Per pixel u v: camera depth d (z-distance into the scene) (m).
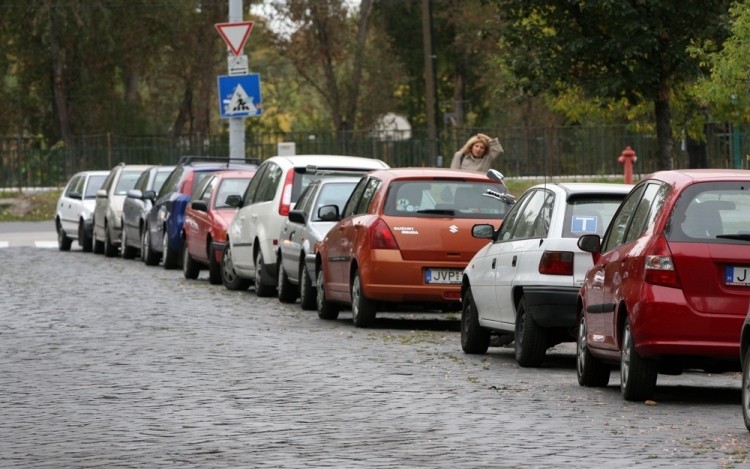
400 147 131.38
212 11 172.75
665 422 24.92
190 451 21.67
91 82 171.38
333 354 35.66
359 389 29.06
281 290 52.22
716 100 55.72
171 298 53.69
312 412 25.84
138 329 41.78
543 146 125.44
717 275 26.19
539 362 33.72
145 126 177.38
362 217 43.19
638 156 123.19
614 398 28.31
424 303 42.16
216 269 61.00
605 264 29.09
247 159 72.62
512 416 25.52
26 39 169.25
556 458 21.00
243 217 57.22
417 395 28.27
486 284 35.72
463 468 20.14
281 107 190.75
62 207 91.88
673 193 26.95
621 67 58.97
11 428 24.08
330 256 45.28
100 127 170.88
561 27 59.41
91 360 34.09
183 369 32.34
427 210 42.00
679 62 58.78
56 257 82.06
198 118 173.50
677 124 75.44
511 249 34.75
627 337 27.44
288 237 51.53
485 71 184.38
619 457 21.09
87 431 23.70
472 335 36.66
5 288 58.19
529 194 36.06
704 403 27.86
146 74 177.38
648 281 26.48
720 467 20.22
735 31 52.66
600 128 127.12
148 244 73.44
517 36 61.12
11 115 174.25
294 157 55.84
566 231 32.94
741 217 26.58
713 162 87.75
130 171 84.62
